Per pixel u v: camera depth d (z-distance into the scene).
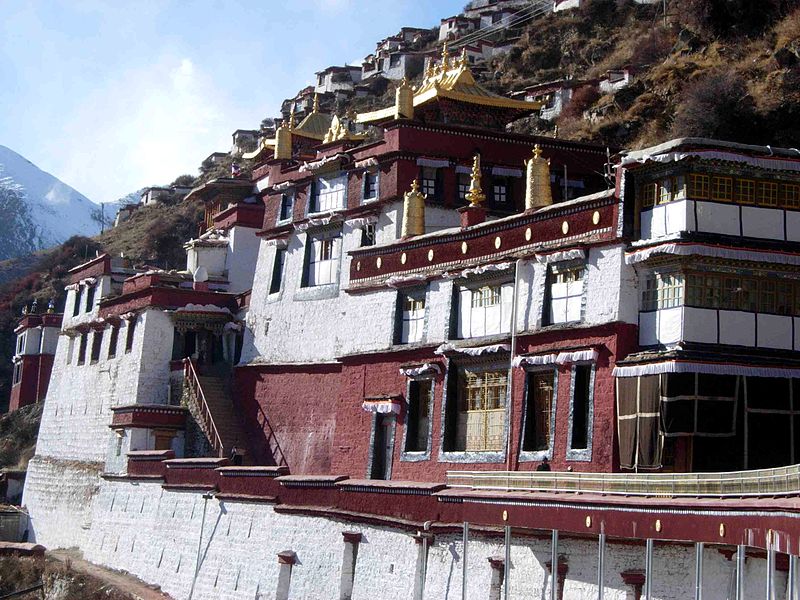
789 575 25.55
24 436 89.69
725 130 64.50
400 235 51.19
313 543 41.56
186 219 120.81
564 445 37.03
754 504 25.62
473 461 40.59
